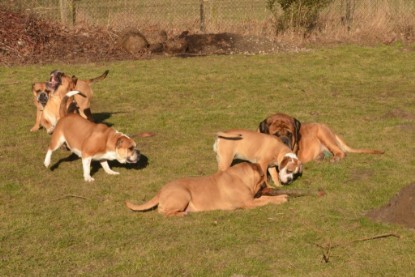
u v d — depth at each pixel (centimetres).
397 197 996
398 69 2256
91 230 967
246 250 887
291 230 948
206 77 2150
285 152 1145
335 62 2370
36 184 1180
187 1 3338
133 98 1894
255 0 3375
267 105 1781
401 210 971
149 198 1101
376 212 999
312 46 2667
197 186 1030
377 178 1173
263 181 1062
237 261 853
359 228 950
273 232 942
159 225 977
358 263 841
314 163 1280
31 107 1803
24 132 1546
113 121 1633
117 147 1194
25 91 1973
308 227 956
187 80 2109
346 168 1233
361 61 2381
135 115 1695
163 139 1465
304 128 1302
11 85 2044
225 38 2653
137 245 910
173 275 823
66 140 1238
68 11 2766
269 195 1069
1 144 1445
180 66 2327
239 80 2106
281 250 885
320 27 2836
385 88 1992
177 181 1034
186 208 1025
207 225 971
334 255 865
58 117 1478
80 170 1261
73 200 1098
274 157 1148
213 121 1620
